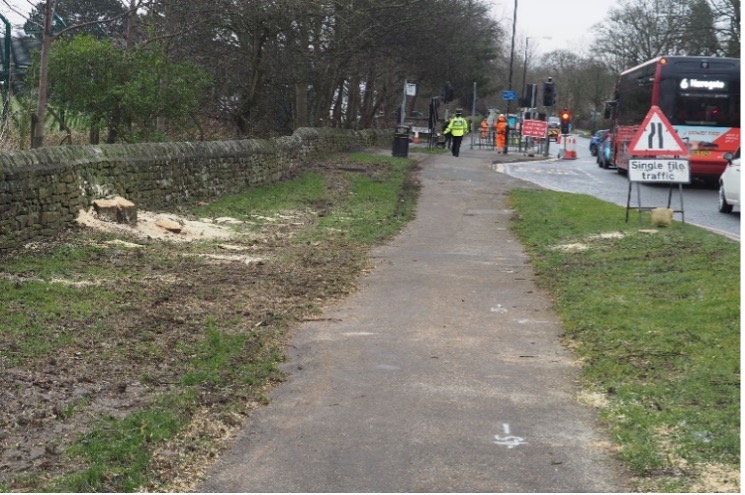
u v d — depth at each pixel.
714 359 6.93
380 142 42.59
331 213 18.22
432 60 43.72
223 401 6.21
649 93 26.34
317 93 34.56
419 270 12.09
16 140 17.55
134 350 7.18
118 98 17.78
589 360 7.31
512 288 10.84
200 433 5.59
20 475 4.70
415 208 20.05
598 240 14.12
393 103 56.28
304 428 5.79
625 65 74.88
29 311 7.98
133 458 5.04
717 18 47.59
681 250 12.49
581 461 5.19
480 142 49.69
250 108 27.48
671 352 7.24
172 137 24.05
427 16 35.41
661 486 4.75
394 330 8.59
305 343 8.05
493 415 6.04
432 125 44.12
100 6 26.98
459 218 18.50
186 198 16.97
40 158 11.59
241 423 5.88
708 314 8.37
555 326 8.77
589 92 102.50
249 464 5.17
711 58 25.55
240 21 24.81
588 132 109.62
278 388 6.70
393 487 4.83
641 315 8.62
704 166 25.39
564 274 11.34
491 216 18.84
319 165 27.59
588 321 8.56
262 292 9.99
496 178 27.22
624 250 12.88
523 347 7.95
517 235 15.96
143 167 15.08
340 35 30.39
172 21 22.22
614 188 26.28
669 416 5.74
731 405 5.84
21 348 6.88
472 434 5.66
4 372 6.30
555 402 6.33
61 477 4.71
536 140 48.56
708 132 25.36
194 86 19.22
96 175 13.38
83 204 12.84
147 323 8.12
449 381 6.87
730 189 18.86
